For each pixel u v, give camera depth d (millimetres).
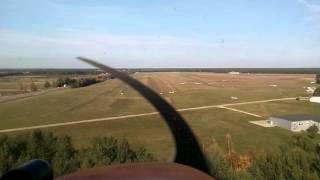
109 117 91875
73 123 83250
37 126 78812
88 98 127000
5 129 74812
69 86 169250
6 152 27250
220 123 83188
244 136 67562
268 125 80562
